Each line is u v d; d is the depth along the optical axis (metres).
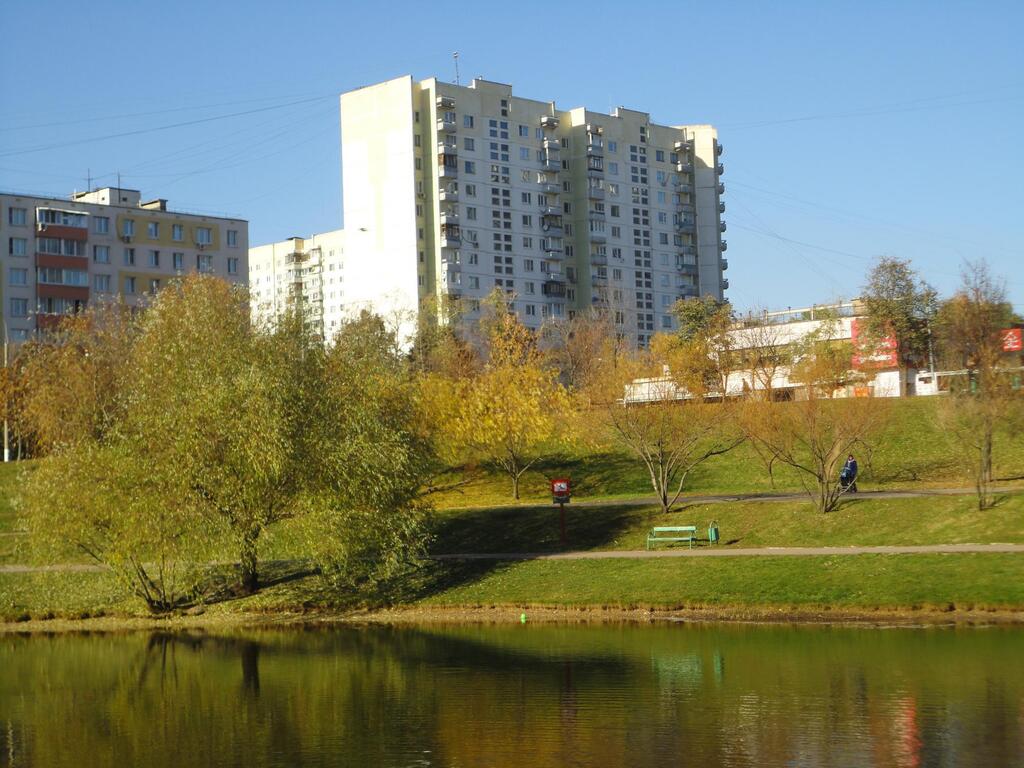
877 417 53.22
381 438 47.53
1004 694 26.33
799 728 24.16
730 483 66.06
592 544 51.50
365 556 48.62
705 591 41.75
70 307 110.00
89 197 145.25
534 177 153.00
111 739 25.88
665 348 101.69
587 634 37.28
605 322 113.19
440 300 118.19
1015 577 38.62
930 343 88.25
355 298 149.25
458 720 26.16
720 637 35.47
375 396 52.47
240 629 42.25
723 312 96.56
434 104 144.38
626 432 58.28
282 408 44.72
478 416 66.81
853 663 30.41
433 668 32.50
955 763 21.41
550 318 125.44
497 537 54.47
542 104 155.50
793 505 52.47
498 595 44.56
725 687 28.30
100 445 45.59
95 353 76.69
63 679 33.31
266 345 47.81
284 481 44.72
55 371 77.94
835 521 49.44
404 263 144.00
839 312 104.31
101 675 33.84
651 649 33.94
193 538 43.19
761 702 26.56
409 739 24.64
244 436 43.28
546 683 29.72
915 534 46.41
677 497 60.09
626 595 42.47
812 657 31.48
